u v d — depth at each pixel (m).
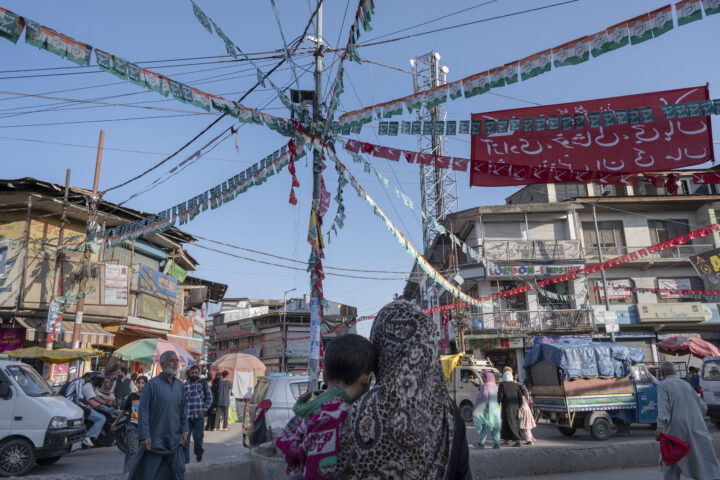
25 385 9.29
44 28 4.26
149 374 22.86
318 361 7.54
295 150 7.17
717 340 28.16
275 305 66.88
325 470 1.67
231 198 8.35
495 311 27.22
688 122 5.01
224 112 5.66
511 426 11.47
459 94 5.19
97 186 18.19
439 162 6.13
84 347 19.41
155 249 25.14
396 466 1.64
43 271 18.36
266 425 8.83
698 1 3.94
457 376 18.52
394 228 8.49
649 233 29.34
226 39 5.25
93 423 11.33
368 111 5.90
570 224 29.28
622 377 13.12
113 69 4.68
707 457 4.95
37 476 5.07
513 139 5.50
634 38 4.23
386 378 1.75
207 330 65.06
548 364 13.48
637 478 6.35
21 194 18.31
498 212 28.83
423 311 1.90
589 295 28.41
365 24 4.91
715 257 16.98
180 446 5.18
